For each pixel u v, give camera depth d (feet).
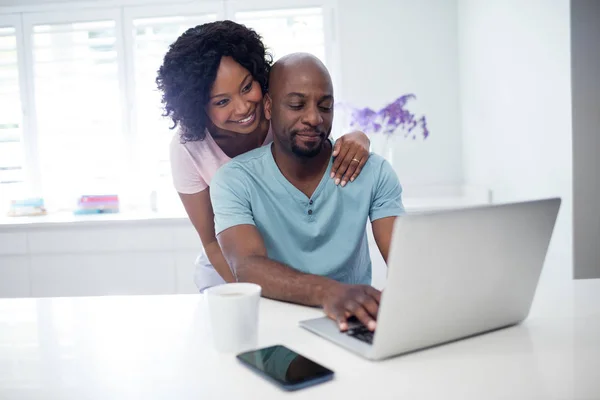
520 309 2.70
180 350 2.52
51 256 8.25
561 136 5.71
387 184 4.17
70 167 9.82
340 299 2.80
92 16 9.68
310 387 2.05
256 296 2.48
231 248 3.79
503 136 7.43
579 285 3.52
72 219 8.33
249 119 4.38
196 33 4.29
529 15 6.40
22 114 9.82
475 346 2.45
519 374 2.12
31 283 8.32
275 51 9.52
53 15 9.70
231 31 4.25
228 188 3.99
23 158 9.85
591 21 5.41
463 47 9.12
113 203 9.30
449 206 7.90
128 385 2.15
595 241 5.53
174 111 4.47
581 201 5.52
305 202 4.03
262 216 4.02
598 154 5.48
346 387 2.05
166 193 9.82
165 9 9.61
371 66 9.55
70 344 2.68
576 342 2.45
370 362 2.29
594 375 2.08
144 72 9.66
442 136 9.54
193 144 4.88
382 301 2.17
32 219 8.68
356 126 9.05
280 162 4.12
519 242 2.52
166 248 8.14
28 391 2.13
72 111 9.76
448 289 2.32
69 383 2.19
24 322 3.08
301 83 3.76
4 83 9.82
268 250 4.10
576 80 5.46
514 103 6.98
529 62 6.46
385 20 9.45
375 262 7.70
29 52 9.71
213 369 2.27
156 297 3.56
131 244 8.16
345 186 4.09
